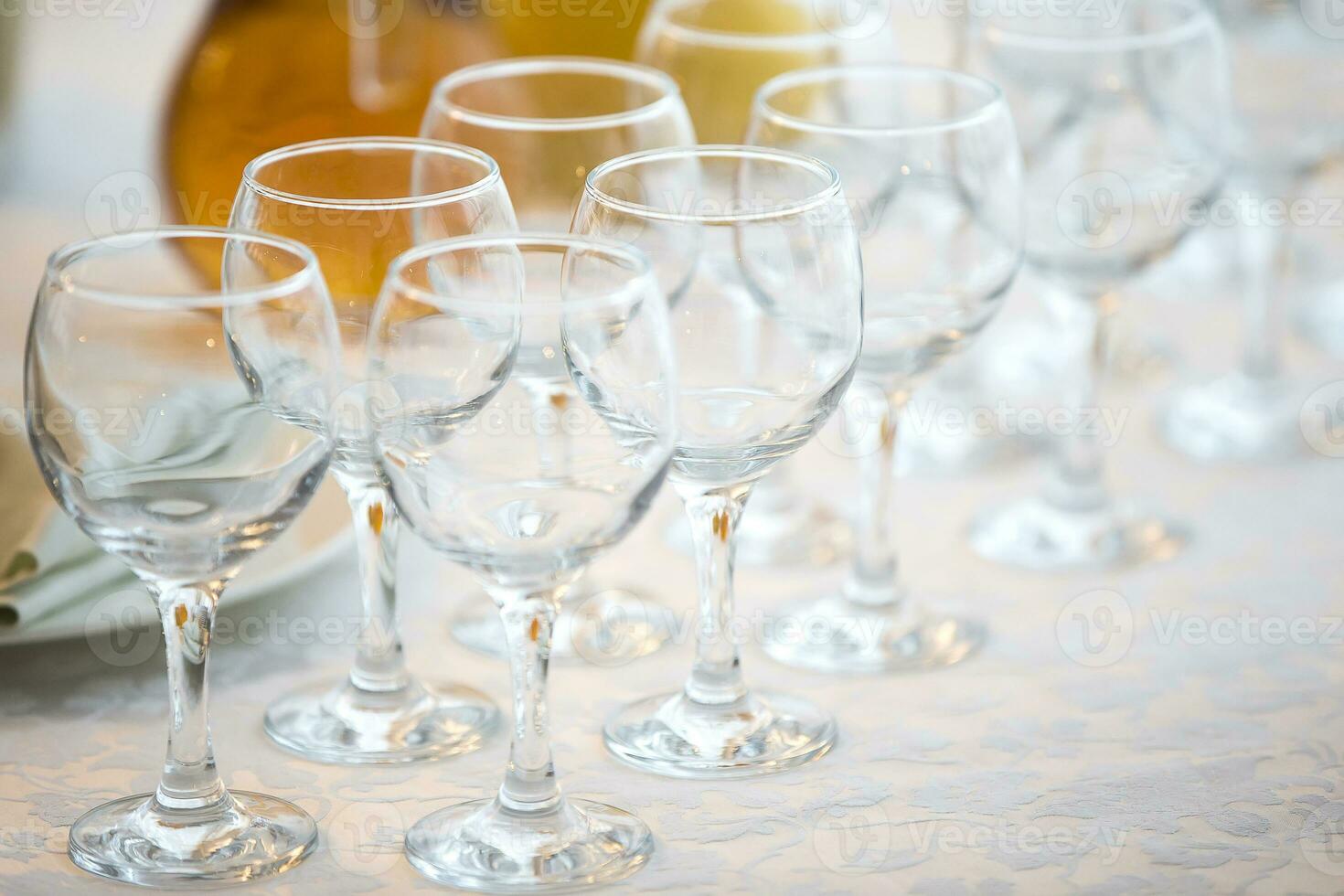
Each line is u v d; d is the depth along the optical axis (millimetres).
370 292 953
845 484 1188
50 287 869
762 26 1194
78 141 1401
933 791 948
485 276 916
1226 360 1293
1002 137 1016
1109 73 1084
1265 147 1197
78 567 1013
